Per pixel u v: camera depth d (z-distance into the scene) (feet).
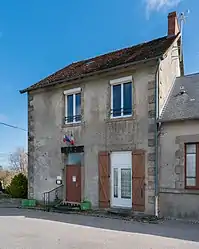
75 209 45.09
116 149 44.06
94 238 27.81
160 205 39.17
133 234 29.32
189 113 38.09
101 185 45.19
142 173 41.04
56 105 52.65
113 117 45.32
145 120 41.50
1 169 139.23
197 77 46.29
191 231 30.58
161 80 41.98
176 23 49.24
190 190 36.73
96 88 47.37
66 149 49.98
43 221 36.99
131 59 45.03
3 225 34.47
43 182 53.06
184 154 37.88
